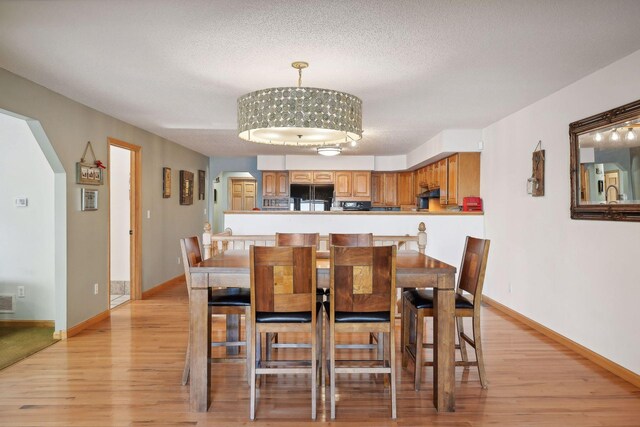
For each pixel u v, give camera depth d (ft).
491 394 9.45
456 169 19.12
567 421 8.27
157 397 9.27
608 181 10.61
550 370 10.80
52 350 12.19
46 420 8.22
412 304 10.05
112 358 11.57
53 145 12.74
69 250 13.46
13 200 14.43
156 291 20.45
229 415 8.52
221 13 7.72
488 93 13.00
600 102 10.85
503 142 16.52
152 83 11.95
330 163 27.71
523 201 15.02
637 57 9.57
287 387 9.93
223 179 34.96
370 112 15.43
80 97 13.46
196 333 8.75
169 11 7.64
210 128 18.60
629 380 10.02
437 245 18.11
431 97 13.42
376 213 17.75
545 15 7.75
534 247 14.32
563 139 12.56
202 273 8.82
